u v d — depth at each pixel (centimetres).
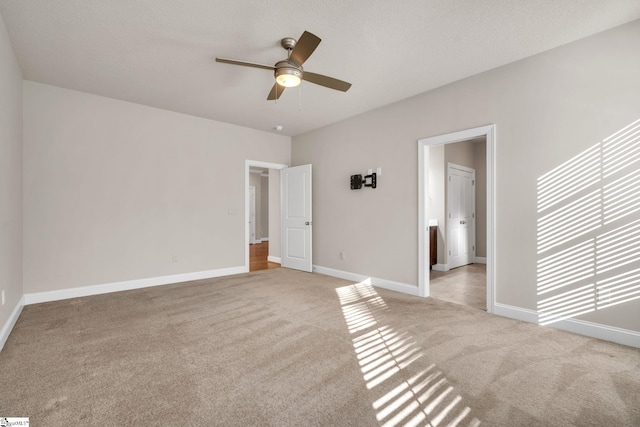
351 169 469
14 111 291
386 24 240
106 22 239
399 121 402
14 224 291
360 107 428
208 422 150
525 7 219
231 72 323
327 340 246
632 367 203
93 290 385
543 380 188
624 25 241
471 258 632
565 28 245
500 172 307
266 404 165
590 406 162
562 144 270
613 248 246
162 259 440
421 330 267
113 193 401
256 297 371
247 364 208
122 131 407
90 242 384
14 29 248
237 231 519
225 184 505
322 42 265
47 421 150
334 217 498
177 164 454
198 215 475
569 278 267
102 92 379
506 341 245
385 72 321
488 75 317
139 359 214
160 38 261
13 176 287
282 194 582
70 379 188
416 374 195
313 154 541
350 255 470
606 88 249
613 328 245
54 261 360
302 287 421
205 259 482
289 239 569
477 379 189
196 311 318
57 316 302
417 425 149
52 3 216
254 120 491
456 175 585
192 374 195
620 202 243
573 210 265
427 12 225
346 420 153
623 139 242
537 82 284
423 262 376
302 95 384
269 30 249
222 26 244
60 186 364
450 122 348
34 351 226
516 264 296
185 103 416
